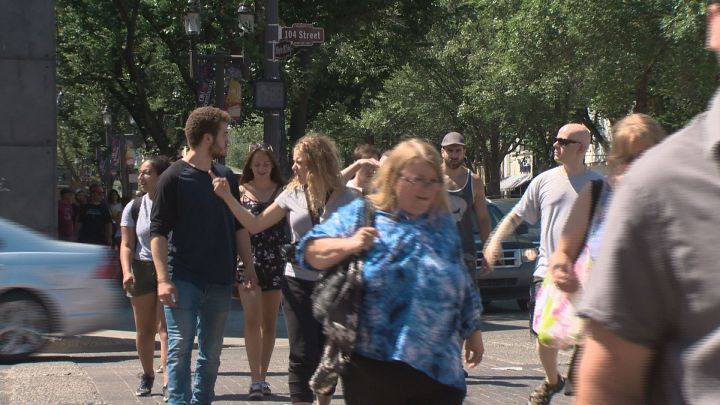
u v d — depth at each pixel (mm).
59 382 17234
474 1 86938
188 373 13109
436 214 8898
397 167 8805
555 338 12422
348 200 13438
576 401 4449
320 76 57000
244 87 50312
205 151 13211
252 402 16859
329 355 8805
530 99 94438
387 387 8617
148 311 17078
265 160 16734
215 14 48875
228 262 13391
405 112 113062
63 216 49406
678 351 4070
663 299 4102
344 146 114875
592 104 79938
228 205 13031
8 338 22031
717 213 3934
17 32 31688
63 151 125938
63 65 64562
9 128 31750
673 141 4152
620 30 69250
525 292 33469
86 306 22844
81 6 57094
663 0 65750
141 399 17078
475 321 8938
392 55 63719
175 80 64625
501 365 21641
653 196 4066
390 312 8586
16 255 22281
